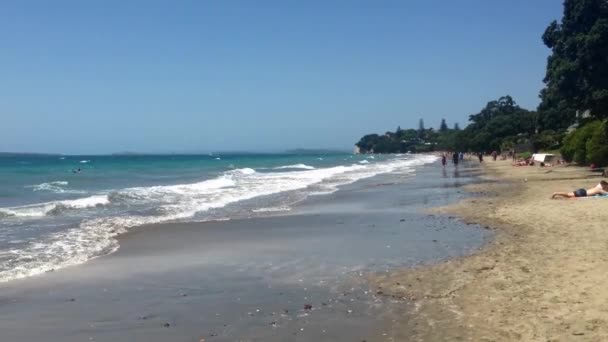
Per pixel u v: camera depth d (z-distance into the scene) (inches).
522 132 5226.4
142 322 294.0
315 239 564.7
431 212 781.9
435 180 1600.6
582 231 542.3
